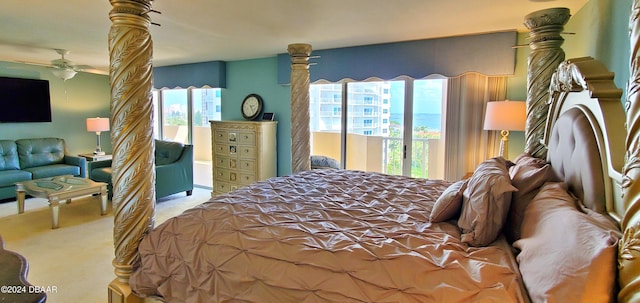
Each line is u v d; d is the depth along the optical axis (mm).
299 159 3838
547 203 1454
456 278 1255
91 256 3115
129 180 1904
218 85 5527
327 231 1663
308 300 1372
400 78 4074
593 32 2164
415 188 2504
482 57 3564
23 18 2963
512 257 1393
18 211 4348
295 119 3807
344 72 4363
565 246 1108
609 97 1332
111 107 1903
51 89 6066
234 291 1538
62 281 2666
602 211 1266
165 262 1756
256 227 1715
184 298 1685
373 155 4551
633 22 870
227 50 4547
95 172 5109
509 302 1131
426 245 1483
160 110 6613
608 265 941
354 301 1304
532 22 2387
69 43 4062
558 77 1938
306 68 3787
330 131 4867
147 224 1963
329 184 2627
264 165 4949
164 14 2824
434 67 3818
